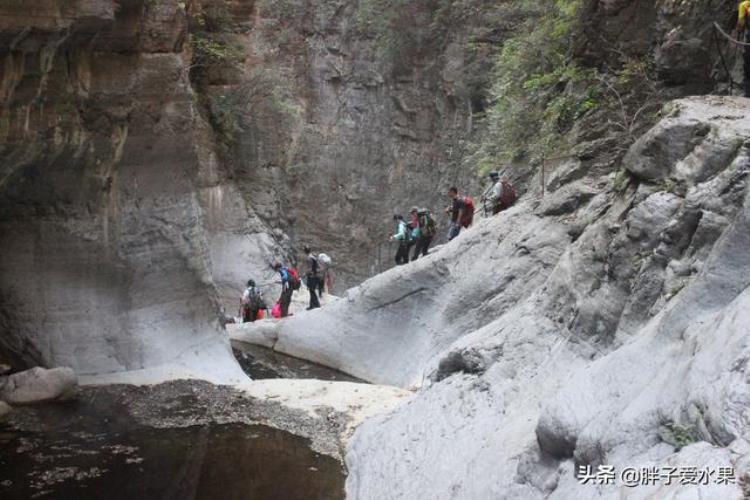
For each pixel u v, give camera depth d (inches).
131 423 367.2
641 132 441.7
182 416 382.0
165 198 455.8
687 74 431.8
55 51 367.9
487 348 332.5
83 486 295.4
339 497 301.4
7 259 413.1
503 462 242.8
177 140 453.4
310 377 548.4
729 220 224.7
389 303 556.1
